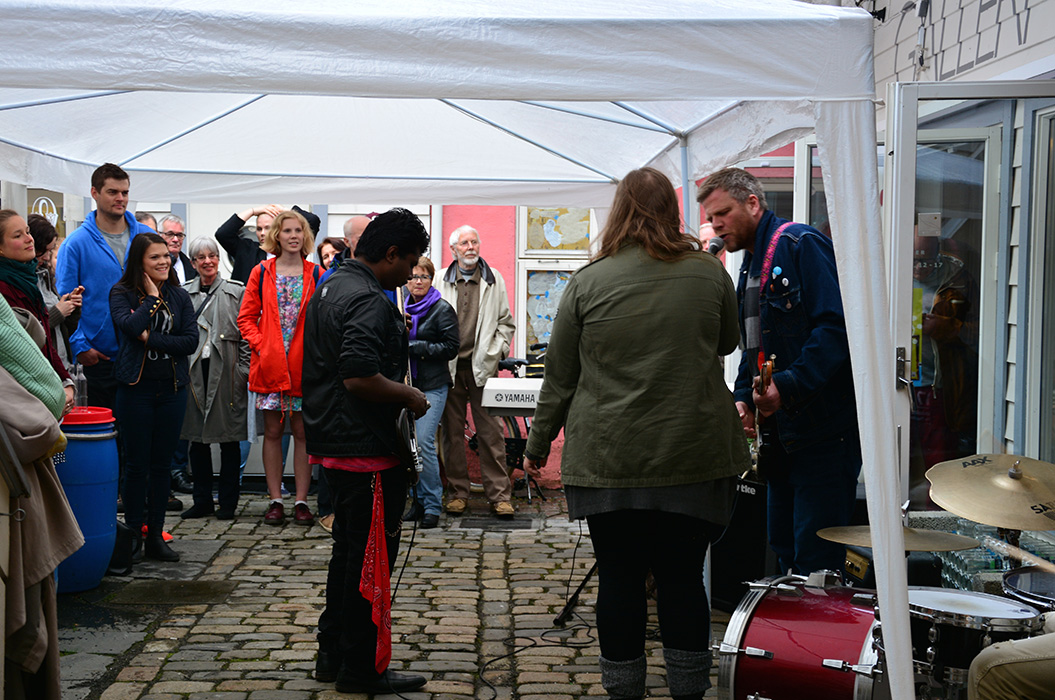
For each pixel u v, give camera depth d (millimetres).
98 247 5906
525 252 8992
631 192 3088
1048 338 5074
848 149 2904
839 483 3855
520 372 8094
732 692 2959
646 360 2924
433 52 2848
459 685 3869
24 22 2740
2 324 2826
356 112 5262
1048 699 2500
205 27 2795
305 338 3664
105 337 5918
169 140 5637
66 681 3832
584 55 2873
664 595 3047
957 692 2729
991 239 5047
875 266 2898
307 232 6562
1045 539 4508
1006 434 5148
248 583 5223
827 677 2828
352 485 3611
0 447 2686
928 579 3920
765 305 3842
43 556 2848
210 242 6738
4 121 5031
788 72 2889
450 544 6164
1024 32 4828
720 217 3982
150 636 4375
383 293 3615
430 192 6562
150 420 5516
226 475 6672
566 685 3883
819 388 3662
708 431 2920
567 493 3033
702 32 2877
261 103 5117
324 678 3891
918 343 5082
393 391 3529
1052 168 4977
